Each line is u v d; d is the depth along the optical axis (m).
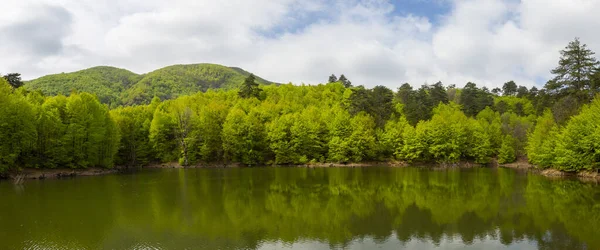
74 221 27.88
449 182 49.97
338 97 131.38
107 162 66.81
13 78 78.50
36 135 54.28
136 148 81.81
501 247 21.69
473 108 117.19
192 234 24.53
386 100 102.50
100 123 63.88
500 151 81.31
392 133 85.62
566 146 54.34
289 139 86.38
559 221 27.52
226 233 24.78
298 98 124.75
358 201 35.88
